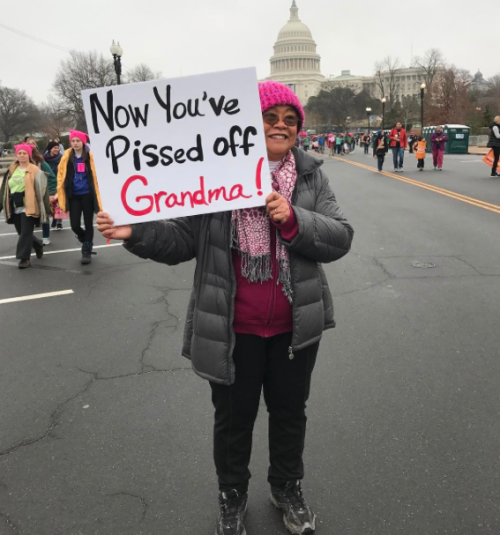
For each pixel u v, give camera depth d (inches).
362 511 97.3
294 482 96.3
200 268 85.4
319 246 81.2
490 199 460.1
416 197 496.7
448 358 156.3
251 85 77.7
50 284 255.0
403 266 259.6
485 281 230.5
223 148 79.3
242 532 92.0
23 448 119.1
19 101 3882.9
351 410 130.0
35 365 162.7
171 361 162.1
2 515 98.3
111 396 141.4
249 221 82.0
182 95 78.8
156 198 81.0
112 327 193.2
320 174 89.3
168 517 97.4
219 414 90.5
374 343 168.7
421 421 124.3
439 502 98.6
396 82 4173.2
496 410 127.8
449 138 1211.9
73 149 287.4
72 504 101.0
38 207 287.6
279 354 88.5
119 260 300.2
